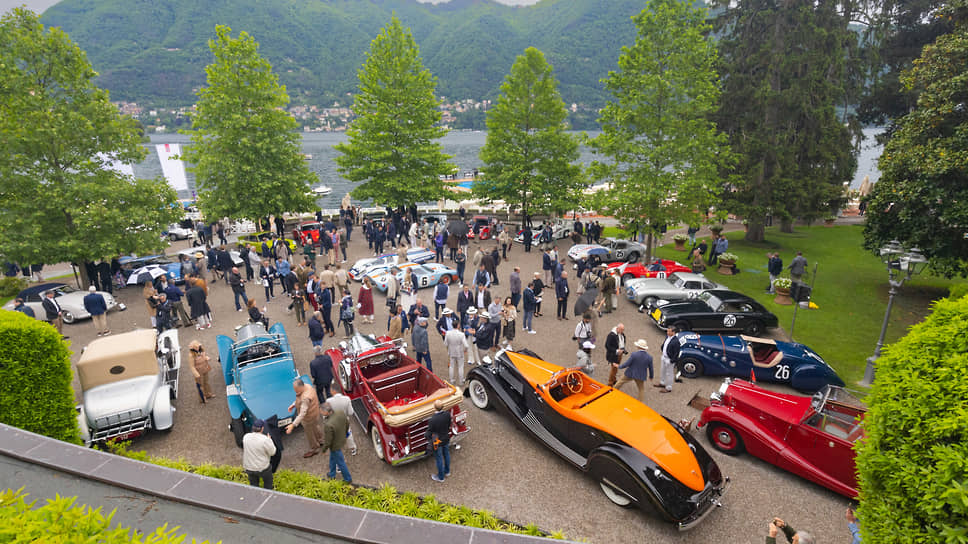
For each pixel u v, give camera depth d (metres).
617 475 7.54
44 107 17.80
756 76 27.50
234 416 9.19
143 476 4.91
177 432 9.87
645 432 7.95
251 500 4.69
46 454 5.14
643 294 18.00
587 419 8.32
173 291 15.54
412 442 8.68
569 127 31.89
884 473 4.12
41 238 17.84
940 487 3.50
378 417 8.69
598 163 23.94
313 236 27.67
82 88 18.81
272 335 11.61
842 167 26.55
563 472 8.69
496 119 31.59
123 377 9.69
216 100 25.41
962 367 4.00
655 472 7.14
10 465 5.05
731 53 29.45
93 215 17.78
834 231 34.09
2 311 7.39
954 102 14.88
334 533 4.38
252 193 26.88
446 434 8.19
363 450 9.38
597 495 8.06
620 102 23.33
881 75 27.16
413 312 13.34
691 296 17.62
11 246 16.70
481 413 10.75
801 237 32.03
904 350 4.63
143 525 4.38
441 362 13.52
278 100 27.17
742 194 27.77
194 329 15.79
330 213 41.00
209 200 26.27
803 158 26.67
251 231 36.09
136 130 20.30
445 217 32.78
